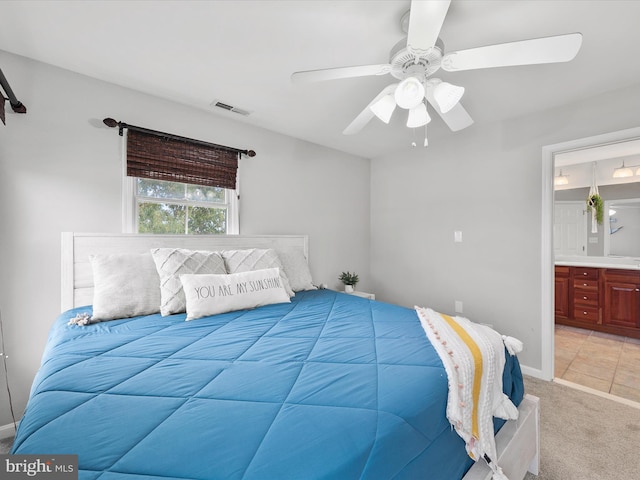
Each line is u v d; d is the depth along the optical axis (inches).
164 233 96.0
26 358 73.8
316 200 138.4
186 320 67.6
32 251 74.7
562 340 140.6
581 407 83.5
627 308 144.7
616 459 63.6
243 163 113.9
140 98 90.2
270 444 26.6
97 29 63.7
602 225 181.0
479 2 54.4
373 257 161.8
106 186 84.9
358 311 76.4
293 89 88.0
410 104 57.6
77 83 80.6
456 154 126.0
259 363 44.3
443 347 48.7
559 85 85.1
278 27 62.4
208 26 62.4
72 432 28.2
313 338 55.7
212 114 105.0
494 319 113.9
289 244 124.0
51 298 76.7
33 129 74.7
